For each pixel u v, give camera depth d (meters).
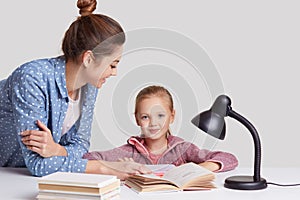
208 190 2.63
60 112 2.92
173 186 2.61
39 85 2.84
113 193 2.47
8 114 3.03
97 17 2.83
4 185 2.73
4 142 3.12
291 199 2.50
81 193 2.40
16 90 2.84
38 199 2.46
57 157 2.83
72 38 2.84
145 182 2.59
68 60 2.89
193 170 2.70
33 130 2.82
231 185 2.66
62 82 2.89
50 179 2.44
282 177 2.87
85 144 2.97
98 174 2.71
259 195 2.55
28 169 2.99
